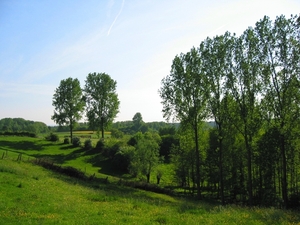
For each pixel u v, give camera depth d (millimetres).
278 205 34875
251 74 33312
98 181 40344
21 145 74312
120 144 69375
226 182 44750
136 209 18625
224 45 35281
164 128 100062
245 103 34469
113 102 80000
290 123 30859
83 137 94688
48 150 71625
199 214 17000
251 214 16844
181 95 39688
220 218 15523
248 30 33250
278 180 40250
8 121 191000
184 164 50781
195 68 38156
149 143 57125
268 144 36969
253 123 33844
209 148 47000
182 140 48625
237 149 41938
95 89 79188
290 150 36562
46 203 17750
